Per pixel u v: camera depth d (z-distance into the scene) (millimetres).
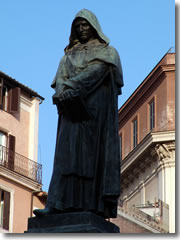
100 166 9383
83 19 9805
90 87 9453
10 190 44000
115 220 42406
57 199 9172
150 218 44094
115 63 9578
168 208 47344
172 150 49719
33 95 48938
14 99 46656
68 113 9469
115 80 9570
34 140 47781
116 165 9336
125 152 56719
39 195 45531
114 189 9219
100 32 9812
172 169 49469
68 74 9672
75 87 9336
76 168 9281
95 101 9492
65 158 9359
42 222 8914
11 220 43625
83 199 9258
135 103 55750
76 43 9930
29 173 45750
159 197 49625
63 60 9812
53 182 9289
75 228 8688
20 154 46375
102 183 9305
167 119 51156
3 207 43469
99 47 9734
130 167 54156
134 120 56000
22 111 47812
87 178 9305
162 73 52000
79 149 9367
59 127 9664
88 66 9586
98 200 9281
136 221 42969
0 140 45688
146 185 52438
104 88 9617
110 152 9367
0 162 44344
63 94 9305
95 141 9422
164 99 51781
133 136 56000
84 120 9453
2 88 45844
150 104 53719
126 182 55375
